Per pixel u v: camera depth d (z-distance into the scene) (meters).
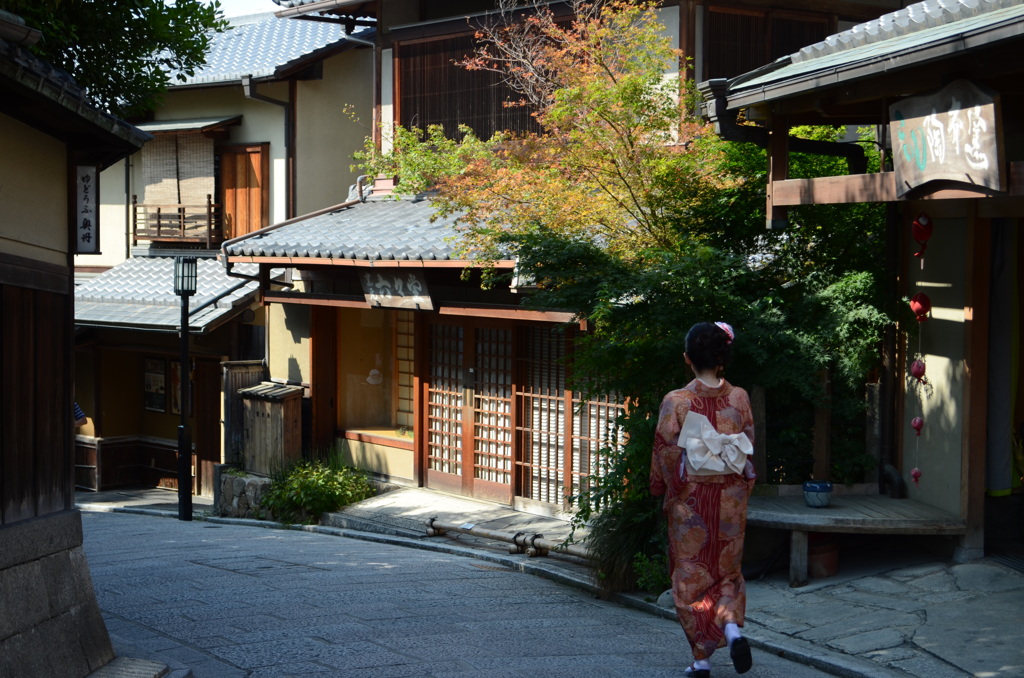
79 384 20.25
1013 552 7.98
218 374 18.59
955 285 7.93
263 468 16.03
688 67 12.82
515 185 10.57
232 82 18.17
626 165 9.98
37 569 5.48
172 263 19.97
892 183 7.51
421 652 6.32
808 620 7.12
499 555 11.29
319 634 6.82
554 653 6.38
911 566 8.02
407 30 16.03
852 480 8.91
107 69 9.07
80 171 6.74
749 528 8.50
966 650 6.25
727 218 9.43
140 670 5.75
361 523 13.74
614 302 8.35
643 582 8.35
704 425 5.60
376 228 14.80
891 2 14.29
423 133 16.02
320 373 16.09
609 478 8.77
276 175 18.80
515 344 13.55
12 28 4.87
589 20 11.52
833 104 8.05
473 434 14.33
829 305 8.51
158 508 17.80
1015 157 8.07
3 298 5.39
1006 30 6.00
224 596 8.23
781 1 13.47
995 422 8.07
